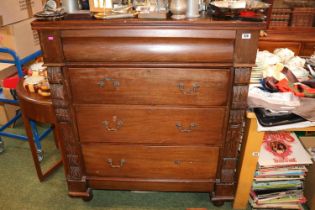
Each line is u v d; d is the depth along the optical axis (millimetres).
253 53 1197
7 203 1682
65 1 1294
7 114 2324
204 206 1673
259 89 1386
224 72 1251
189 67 1242
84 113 1396
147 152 1495
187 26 1149
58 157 2064
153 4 1304
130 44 1203
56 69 1271
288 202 1604
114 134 1444
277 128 1316
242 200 1609
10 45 2062
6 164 1986
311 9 2271
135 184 1605
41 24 1172
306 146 1712
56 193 1755
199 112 1358
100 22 1157
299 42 2230
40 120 1511
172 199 1724
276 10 2289
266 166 1495
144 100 1335
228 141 1429
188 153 1486
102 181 1611
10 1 1975
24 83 1612
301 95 1315
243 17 1162
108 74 1280
